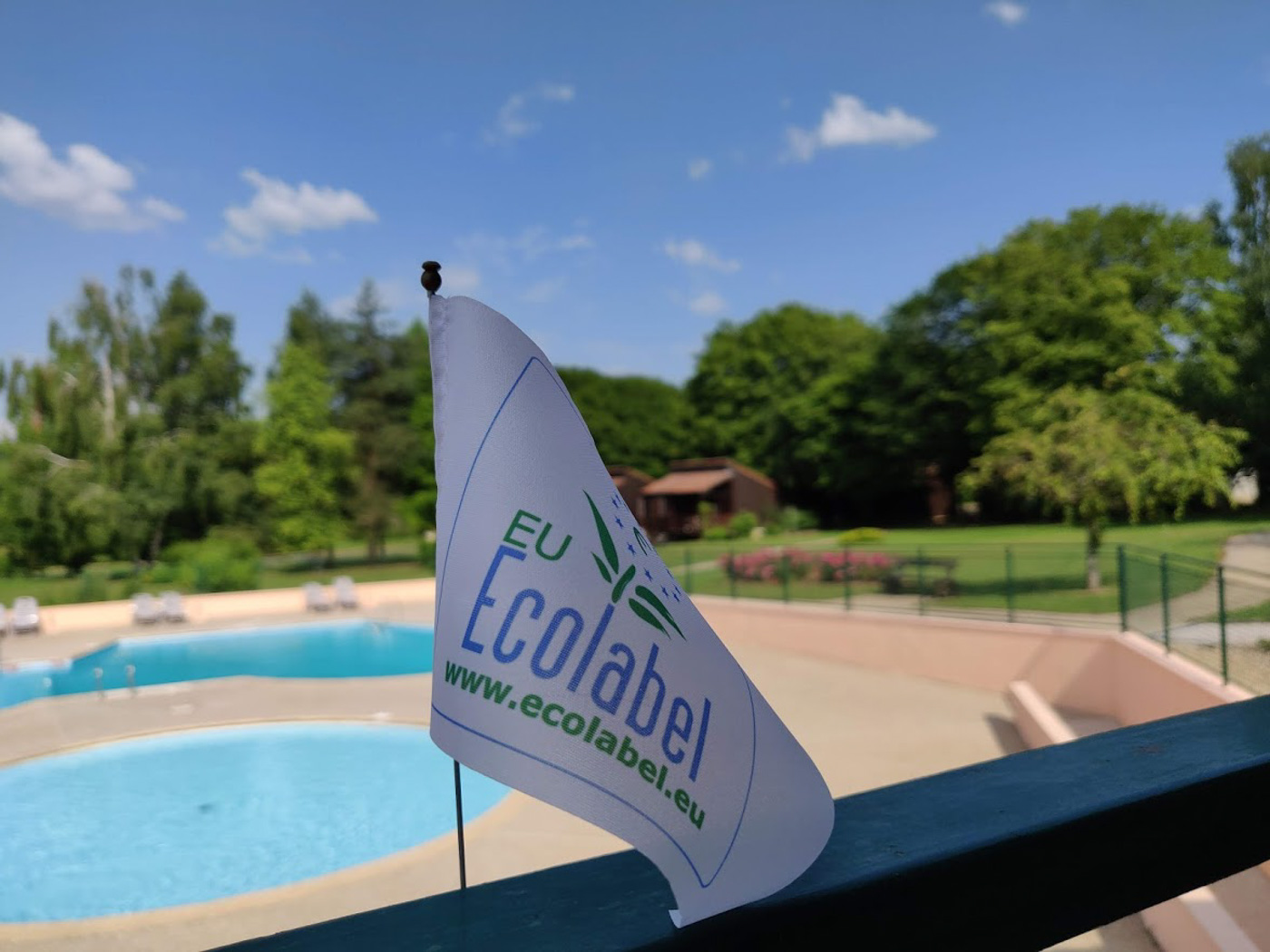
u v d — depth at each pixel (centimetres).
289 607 2684
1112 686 1284
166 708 1512
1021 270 3456
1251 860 127
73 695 1634
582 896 90
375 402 4847
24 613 2386
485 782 1169
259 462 4672
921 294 4603
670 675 90
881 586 1864
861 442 4800
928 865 94
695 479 4709
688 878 83
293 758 1272
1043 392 2895
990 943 100
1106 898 110
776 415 5347
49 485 3888
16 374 4062
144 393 4719
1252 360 3425
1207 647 1013
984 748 1162
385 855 959
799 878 90
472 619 86
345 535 4191
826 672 1619
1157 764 127
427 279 95
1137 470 1686
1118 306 2858
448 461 92
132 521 4075
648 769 85
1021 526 3841
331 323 5278
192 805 1110
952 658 1514
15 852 977
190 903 848
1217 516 3167
